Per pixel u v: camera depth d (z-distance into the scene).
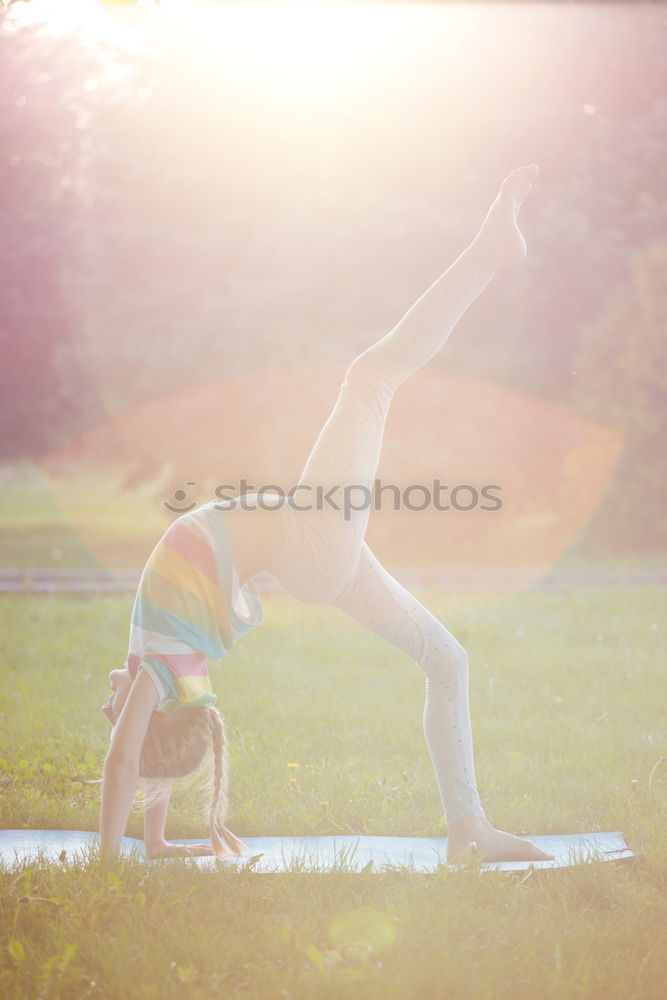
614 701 15.64
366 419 8.55
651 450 36.44
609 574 29.62
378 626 8.92
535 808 10.52
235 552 8.59
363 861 8.87
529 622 22.72
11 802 10.62
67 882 7.91
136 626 8.65
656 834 9.40
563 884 8.05
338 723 14.33
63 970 6.60
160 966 6.69
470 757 8.99
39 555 38.81
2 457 55.34
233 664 18.19
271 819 10.22
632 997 6.48
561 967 6.74
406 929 7.16
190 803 10.73
